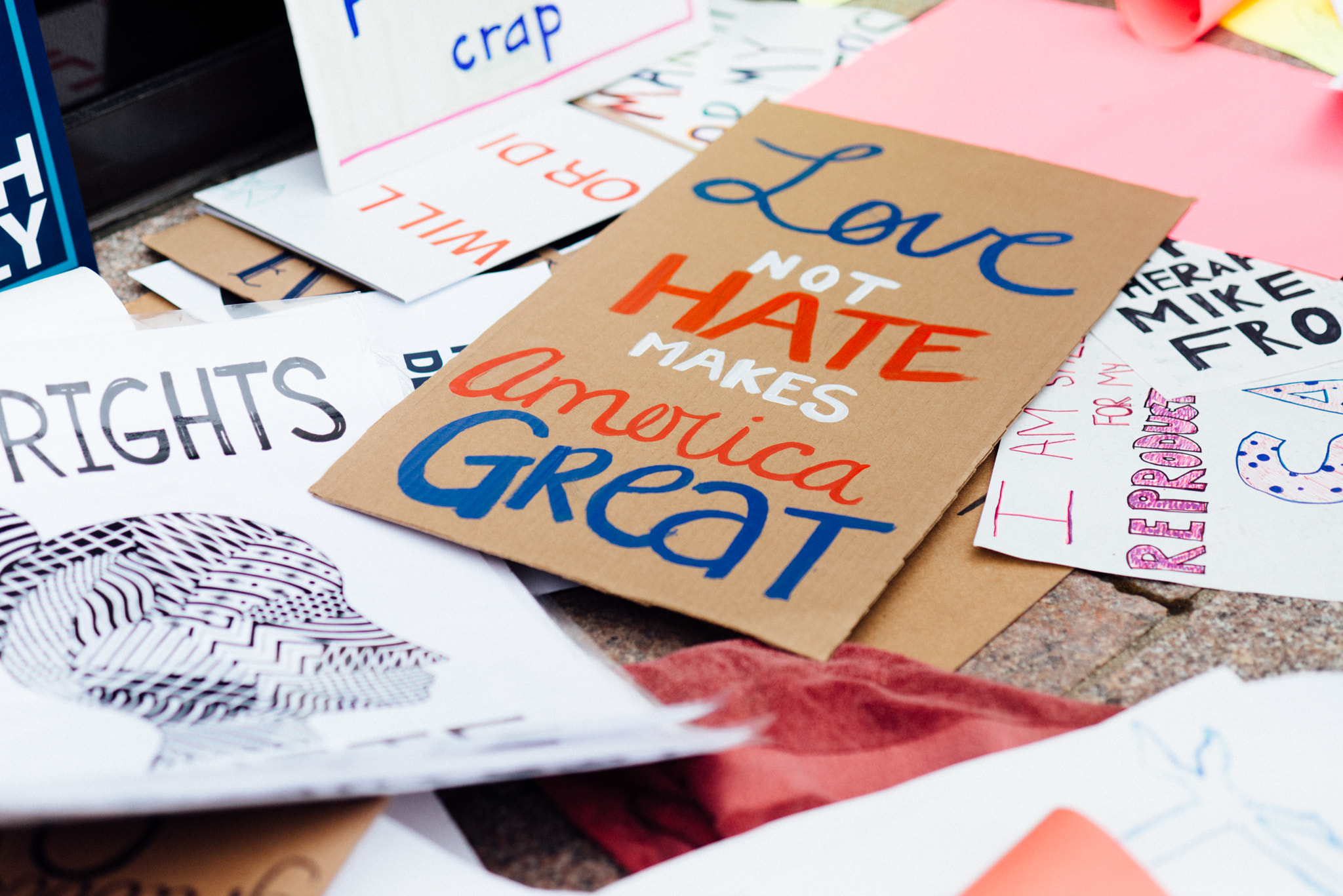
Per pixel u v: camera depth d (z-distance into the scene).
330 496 0.91
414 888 0.65
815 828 0.66
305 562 0.86
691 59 1.61
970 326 1.06
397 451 0.95
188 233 1.30
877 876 0.63
